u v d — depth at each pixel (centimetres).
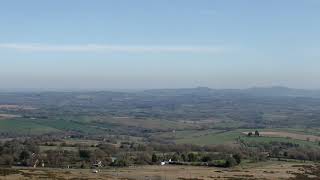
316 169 14338
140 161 15762
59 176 9650
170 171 12694
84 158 16088
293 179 11500
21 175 9175
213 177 11244
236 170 13375
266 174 12381
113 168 13812
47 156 15675
